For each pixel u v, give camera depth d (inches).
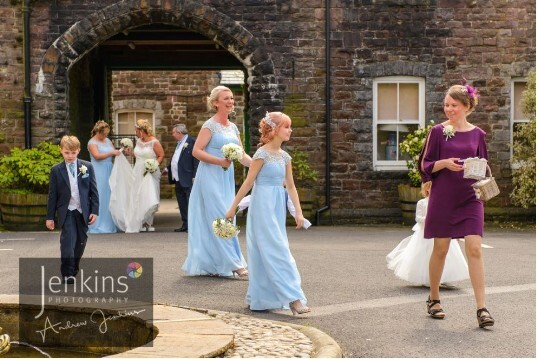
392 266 385.7
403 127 717.9
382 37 708.7
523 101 677.9
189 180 622.8
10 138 695.1
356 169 708.7
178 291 358.6
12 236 593.3
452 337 274.4
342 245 539.2
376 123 714.8
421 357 248.4
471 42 713.0
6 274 403.5
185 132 625.9
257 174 324.5
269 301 316.8
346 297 349.7
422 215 366.3
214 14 700.0
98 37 701.3
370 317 308.3
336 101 707.4
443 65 712.4
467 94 305.4
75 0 696.4
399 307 327.3
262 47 703.1
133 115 1214.3
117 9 695.7
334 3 705.6
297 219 327.0
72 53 697.6
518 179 697.0
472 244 293.7
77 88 828.0
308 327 275.9
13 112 695.1
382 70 707.4
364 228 670.5
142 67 933.2
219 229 327.9
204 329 253.8
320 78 706.8
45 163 652.1
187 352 225.1
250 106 707.4
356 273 416.2
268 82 702.5
